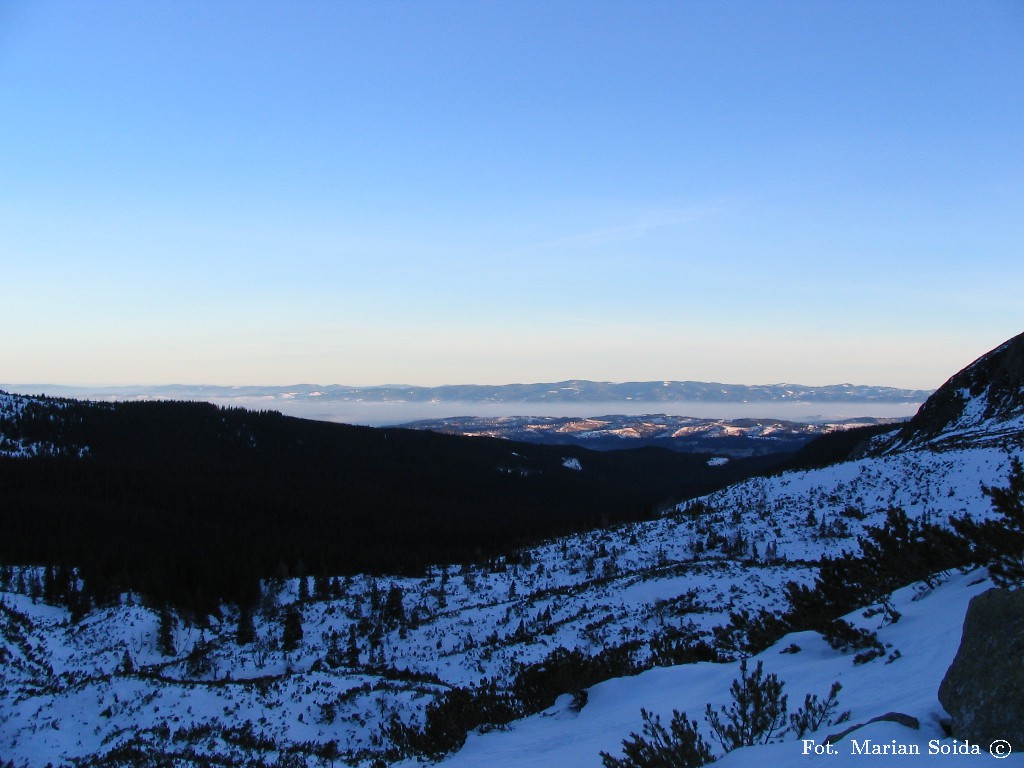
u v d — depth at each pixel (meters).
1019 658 6.14
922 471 51.50
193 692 27.62
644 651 23.72
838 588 16.23
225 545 88.69
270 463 172.25
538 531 106.94
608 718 12.73
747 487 65.38
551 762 10.66
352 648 47.28
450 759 14.10
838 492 54.84
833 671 10.73
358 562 84.31
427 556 91.69
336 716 24.69
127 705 27.09
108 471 130.88
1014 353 70.19
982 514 38.22
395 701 25.56
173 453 164.62
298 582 72.94
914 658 9.79
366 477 172.88
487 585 59.03
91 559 71.44
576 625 39.28
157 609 58.38
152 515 105.81
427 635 46.72
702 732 9.48
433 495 164.75
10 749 24.28
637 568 52.75
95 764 21.58
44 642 49.22
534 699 16.83
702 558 50.88
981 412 68.06
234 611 63.22
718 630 19.22
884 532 16.39
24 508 96.12
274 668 46.00
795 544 47.75
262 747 21.72
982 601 6.90
